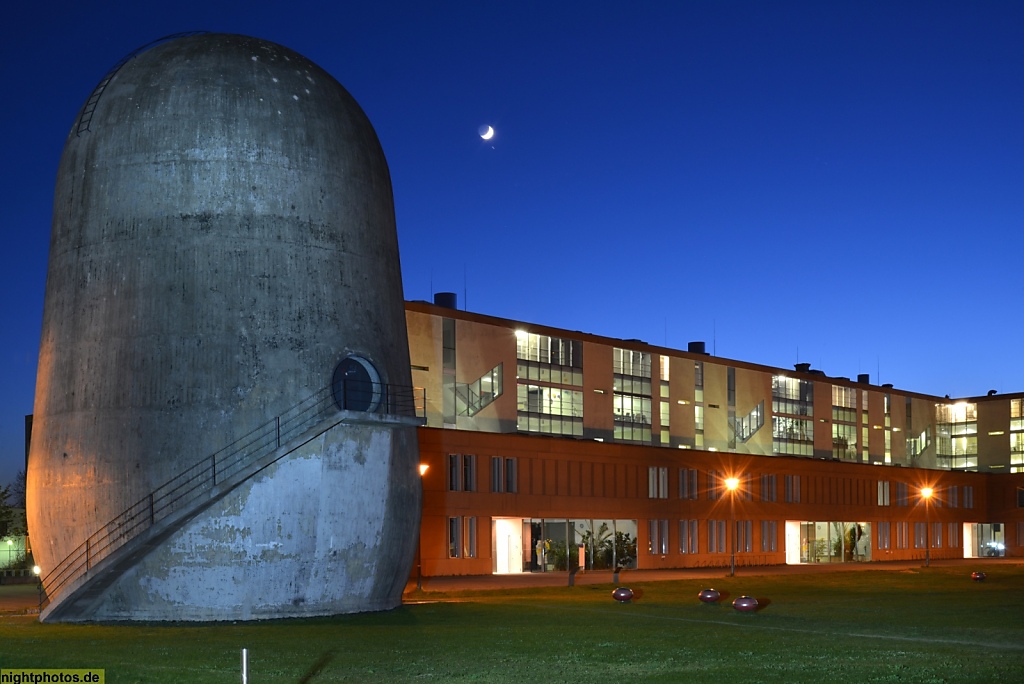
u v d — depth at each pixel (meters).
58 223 32.84
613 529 72.62
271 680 19.42
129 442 30.05
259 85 32.06
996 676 20.22
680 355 93.88
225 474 29.56
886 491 98.38
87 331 31.16
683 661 22.27
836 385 109.06
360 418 30.70
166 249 30.69
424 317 73.38
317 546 30.38
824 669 21.12
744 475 83.69
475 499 63.66
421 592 44.16
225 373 30.14
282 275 31.17
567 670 20.86
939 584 55.00
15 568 65.12
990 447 120.06
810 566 82.81
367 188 33.62
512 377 79.25
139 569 29.42
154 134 31.22
